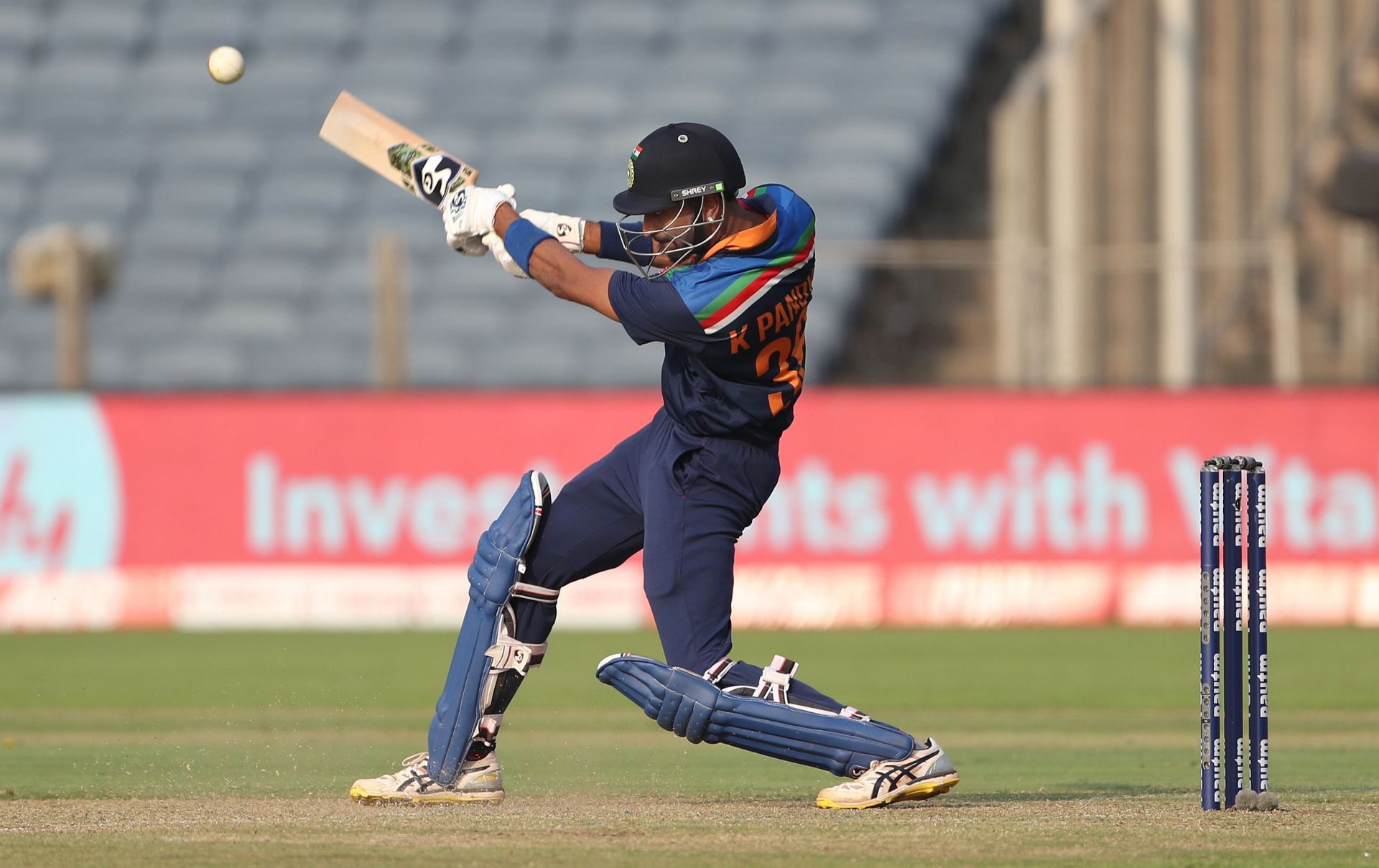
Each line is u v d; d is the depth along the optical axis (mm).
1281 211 60688
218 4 77000
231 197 70125
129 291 66875
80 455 46219
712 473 16344
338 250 68250
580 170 68375
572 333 63562
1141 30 56156
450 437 45875
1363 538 44188
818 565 45500
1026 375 53344
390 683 35094
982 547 45188
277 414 46219
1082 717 29797
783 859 13352
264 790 19125
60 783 19969
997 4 72438
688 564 16469
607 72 72688
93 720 29219
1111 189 56062
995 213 62875
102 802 17578
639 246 17703
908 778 16641
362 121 17406
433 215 68938
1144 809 16500
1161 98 53938
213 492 46219
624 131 69875
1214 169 59000
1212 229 58906
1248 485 16344
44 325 65500
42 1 77312
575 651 40500
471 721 17250
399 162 17203
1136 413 44875
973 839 14445
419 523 45875
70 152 72188
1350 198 58406
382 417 46094
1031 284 53375
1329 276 62344
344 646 41812
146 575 46094
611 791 19125
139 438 46219
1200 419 44656
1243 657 16391
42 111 73875
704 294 15570
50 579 46094
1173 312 51312
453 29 75312
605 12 74562
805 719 16547
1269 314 60312
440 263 66375
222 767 21969
